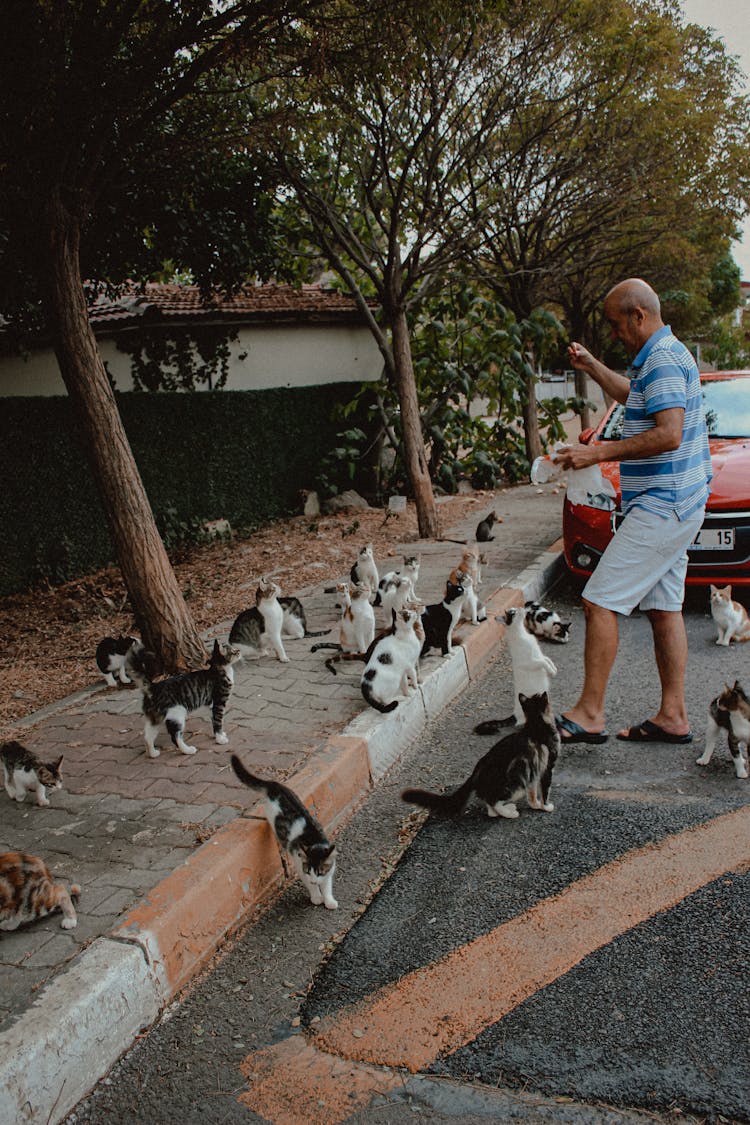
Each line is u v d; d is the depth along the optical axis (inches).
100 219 339.9
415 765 193.9
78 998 106.0
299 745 185.5
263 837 147.3
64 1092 101.3
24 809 165.9
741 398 327.9
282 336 576.7
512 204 538.9
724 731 176.9
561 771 179.8
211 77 302.2
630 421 185.3
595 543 292.8
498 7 285.3
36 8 209.2
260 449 537.0
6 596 389.1
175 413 476.4
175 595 243.0
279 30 249.3
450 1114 96.2
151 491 464.8
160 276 471.2
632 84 516.1
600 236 673.0
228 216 406.3
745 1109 92.4
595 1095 96.6
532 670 197.0
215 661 190.4
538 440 674.2
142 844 147.5
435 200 491.2
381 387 567.5
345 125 399.2
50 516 408.2
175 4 229.8
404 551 406.6
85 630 327.3
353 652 246.2
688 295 1221.7
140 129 241.1
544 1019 109.2
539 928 127.8
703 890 132.5
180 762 182.1
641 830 152.3
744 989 110.8
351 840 161.5
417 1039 108.1
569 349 209.8
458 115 415.2
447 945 126.3
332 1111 98.3
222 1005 118.6
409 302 461.4
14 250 294.2
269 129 309.4
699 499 180.7
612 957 119.6
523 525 449.4
